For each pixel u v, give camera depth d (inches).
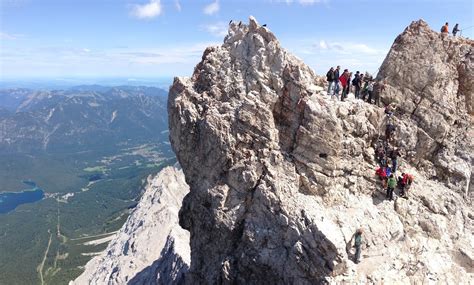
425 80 1663.4
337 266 1227.9
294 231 1332.4
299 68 1505.9
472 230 1486.2
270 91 1533.0
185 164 1679.4
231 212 1510.8
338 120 1437.0
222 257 1549.0
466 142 1630.2
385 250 1358.3
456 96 1694.1
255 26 1605.6
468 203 1566.2
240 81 1588.3
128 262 3326.8
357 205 1450.5
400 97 1678.2
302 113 1477.6
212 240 1592.0
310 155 1449.3
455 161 1608.0
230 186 1526.8
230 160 1520.7
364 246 1344.7
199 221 1636.3
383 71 1729.8
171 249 2778.1
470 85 1690.5
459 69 1710.1
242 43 1622.8
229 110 1551.4
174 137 1689.2
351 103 1561.3
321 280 1242.0
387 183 1493.6
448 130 1642.5
